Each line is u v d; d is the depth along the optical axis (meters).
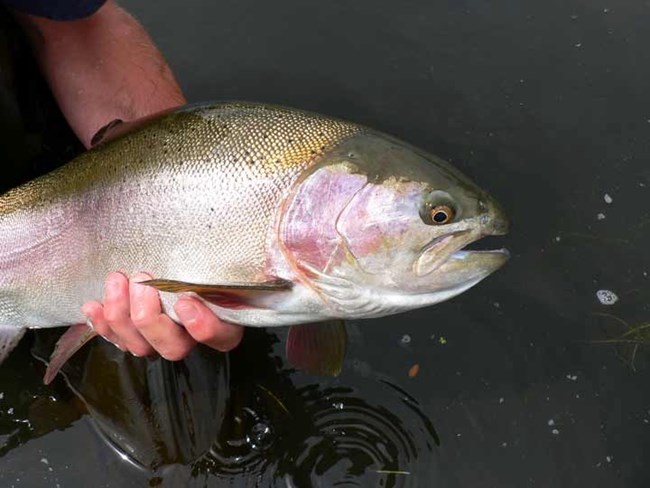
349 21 0.92
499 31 0.91
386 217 0.52
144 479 0.64
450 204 0.52
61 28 0.78
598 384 0.67
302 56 0.89
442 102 0.85
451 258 0.53
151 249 0.57
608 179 0.79
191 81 0.87
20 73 0.83
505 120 0.84
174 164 0.56
